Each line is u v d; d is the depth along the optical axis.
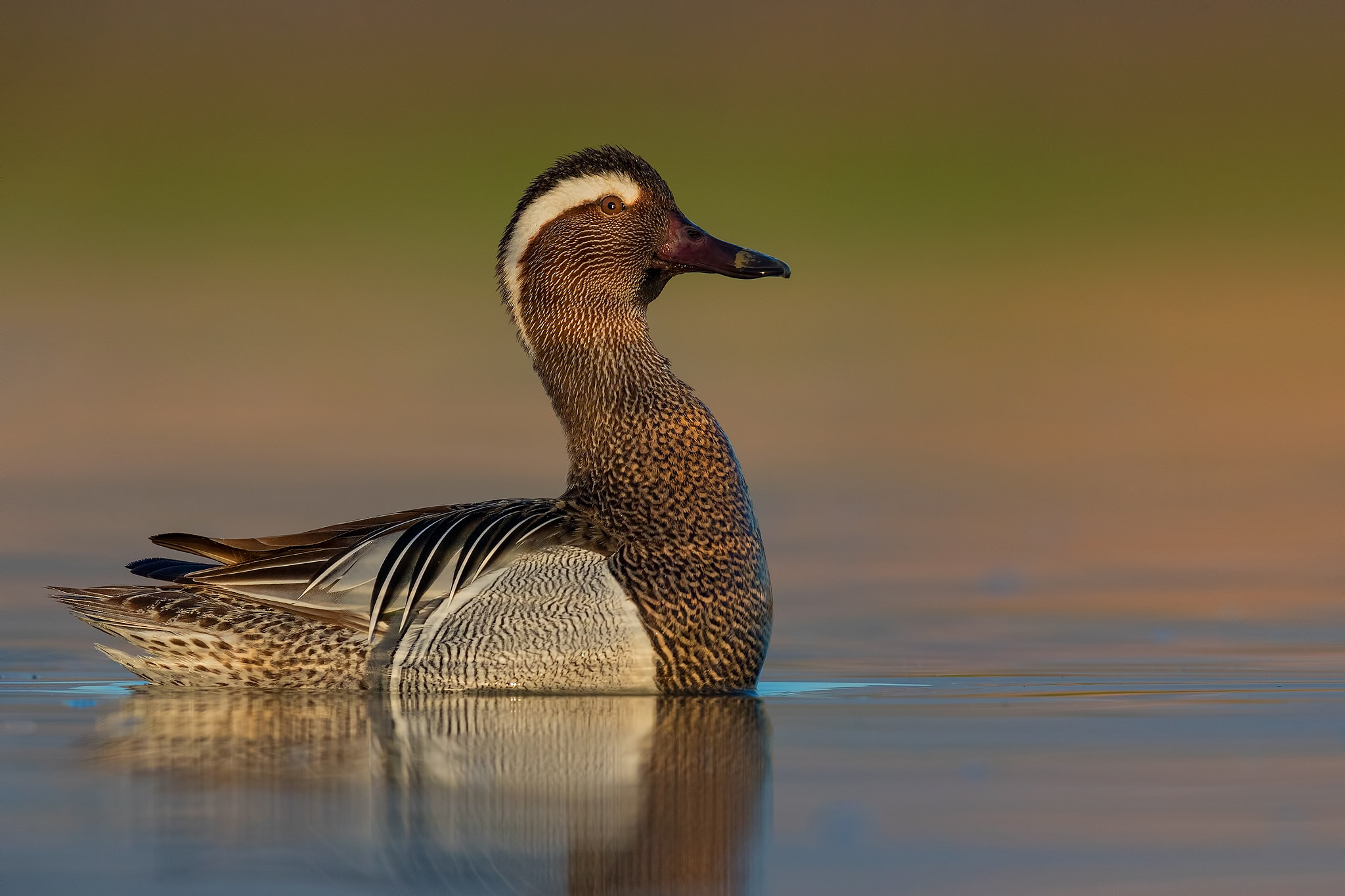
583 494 14.57
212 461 26.25
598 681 13.66
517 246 15.60
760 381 34.19
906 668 14.96
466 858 9.22
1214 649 15.74
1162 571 20.02
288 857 9.21
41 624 16.64
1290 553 21.05
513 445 27.42
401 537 13.94
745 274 15.44
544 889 8.80
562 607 13.62
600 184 15.35
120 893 8.69
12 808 10.12
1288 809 10.18
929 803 10.30
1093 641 16.14
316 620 13.95
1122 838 9.61
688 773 10.92
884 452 28.16
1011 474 26.58
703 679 13.80
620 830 9.74
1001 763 11.25
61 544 20.55
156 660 14.17
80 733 12.16
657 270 15.73
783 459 27.39
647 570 13.78
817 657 15.46
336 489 23.75
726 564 13.98
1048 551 21.27
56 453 27.05
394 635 13.79
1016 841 9.56
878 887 8.85
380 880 8.88
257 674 14.05
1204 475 26.53
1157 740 11.95
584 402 15.07
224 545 14.40
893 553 21.23
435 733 12.05
